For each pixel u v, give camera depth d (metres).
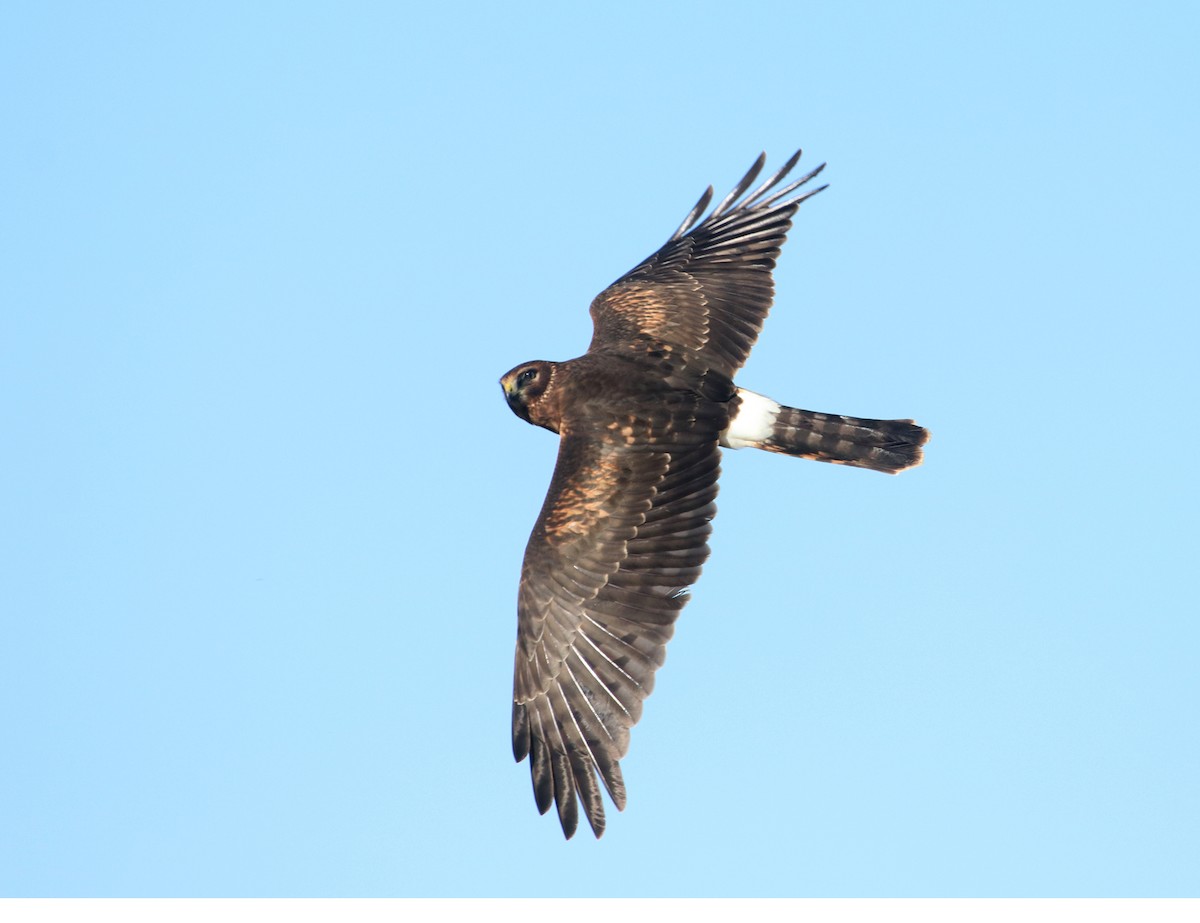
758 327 15.34
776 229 15.86
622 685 12.84
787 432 14.76
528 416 14.64
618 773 12.62
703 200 16.34
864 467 14.86
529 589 13.30
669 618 12.98
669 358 14.81
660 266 16.00
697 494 13.66
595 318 15.58
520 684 13.18
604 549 13.29
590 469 13.75
